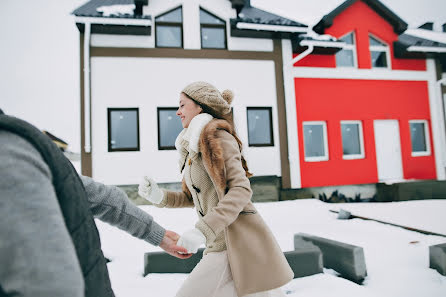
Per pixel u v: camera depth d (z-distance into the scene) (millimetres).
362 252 2832
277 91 9047
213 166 1240
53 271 418
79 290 447
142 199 7848
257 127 9031
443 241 3982
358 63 10000
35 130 524
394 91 10148
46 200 455
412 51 9797
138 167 7957
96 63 7965
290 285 2611
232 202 1165
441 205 6871
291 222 5625
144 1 8141
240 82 8828
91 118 7848
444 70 10945
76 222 587
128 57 8133
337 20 9953
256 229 1292
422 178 10180
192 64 8523
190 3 8656
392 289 2564
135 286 2623
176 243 1100
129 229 993
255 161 8727
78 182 641
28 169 449
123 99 8055
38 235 420
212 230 1097
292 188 8891
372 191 9508
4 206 406
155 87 8234
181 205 1658
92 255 633
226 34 9039
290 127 9039
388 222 5145
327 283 2604
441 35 11758
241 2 8820
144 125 8094
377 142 10000
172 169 8125
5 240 397
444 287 2562
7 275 395
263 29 8477
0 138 454
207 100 1442
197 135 1326
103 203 926
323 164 9281
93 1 8828
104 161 7820
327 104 9484
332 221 5660
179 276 2826
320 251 2896
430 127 10453
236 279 1223
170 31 8781
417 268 3004
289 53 9234
